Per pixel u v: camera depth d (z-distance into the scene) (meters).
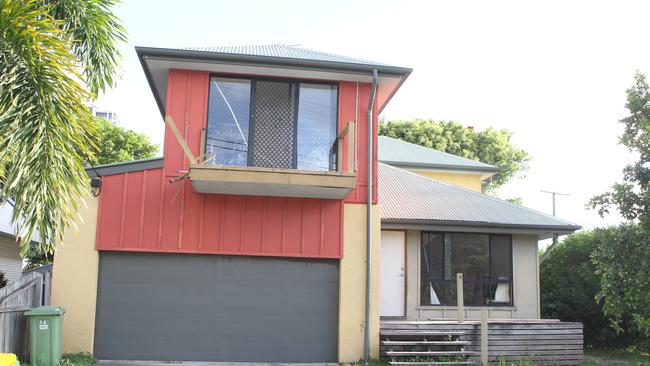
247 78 12.13
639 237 9.27
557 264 18.38
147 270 11.43
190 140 11.66
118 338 11.22
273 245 11.71
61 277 11.07
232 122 11.96
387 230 14.80
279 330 11.63
